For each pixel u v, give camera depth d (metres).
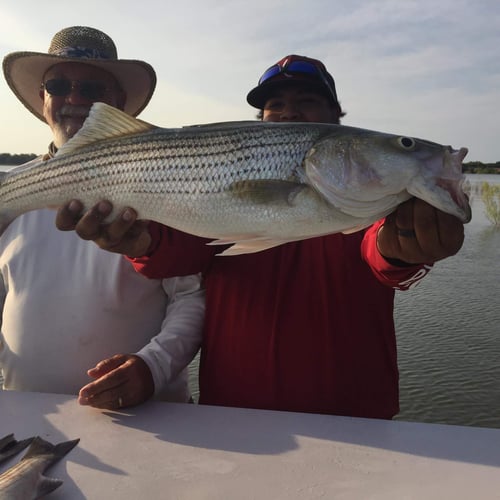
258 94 1.03
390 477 0.56
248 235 0.73
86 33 1.15
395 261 0.67
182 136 0.76
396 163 0.67
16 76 1.22
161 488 0.55
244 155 0.73
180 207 0.75
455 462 0.58
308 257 0.82
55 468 0.59
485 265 4.80
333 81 1.07
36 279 0.95
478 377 2.30
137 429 0.68
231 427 0.68
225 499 0.53
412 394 2.16
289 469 0.58
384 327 0.83
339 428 0.67
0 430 0.68
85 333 0.93
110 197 0.79
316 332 0.80
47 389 0.94
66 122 1.12
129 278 0.93
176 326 0.89
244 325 0.83
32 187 0.85
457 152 0.66
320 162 0.70
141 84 1.27
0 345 0.99
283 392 0.80
